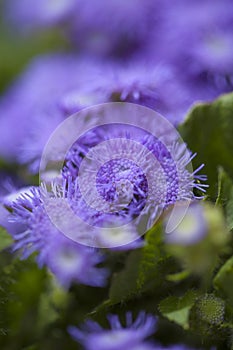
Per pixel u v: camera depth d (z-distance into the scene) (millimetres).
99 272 98
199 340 99
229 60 133
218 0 148
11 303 105
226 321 95
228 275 94
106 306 99
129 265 97
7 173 138
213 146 105
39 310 105
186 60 135
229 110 106
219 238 93
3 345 105
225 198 98
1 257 104
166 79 120
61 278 98
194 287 97
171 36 142
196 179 99
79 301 104
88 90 118
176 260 96
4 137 142
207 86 131
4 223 103
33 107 145
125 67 129
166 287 98
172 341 99
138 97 114
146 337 99
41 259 97
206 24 142
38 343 104
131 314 99
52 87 146
